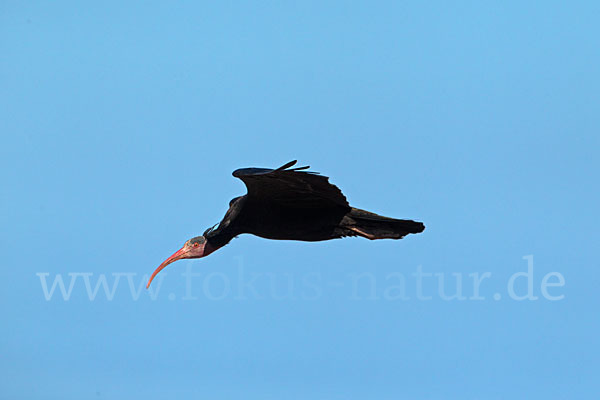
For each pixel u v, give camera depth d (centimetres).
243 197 1458
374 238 1408
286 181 1311
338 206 1397
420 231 1395
